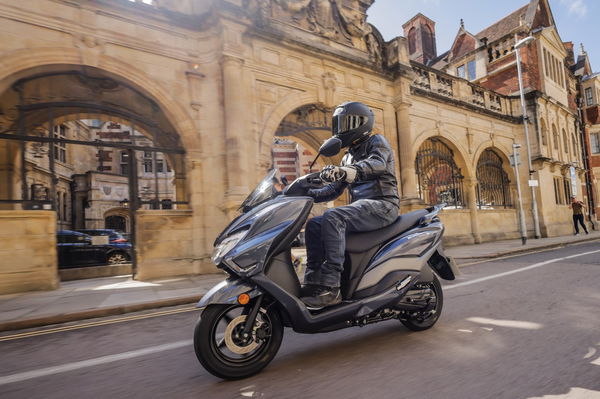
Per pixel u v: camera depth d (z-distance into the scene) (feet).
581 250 31.63
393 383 6.61
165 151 27.25
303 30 32.65
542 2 71.46
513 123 57.36
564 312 11.19
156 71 26.13
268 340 7.41
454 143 47.11
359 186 9.56
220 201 27.07
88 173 65.10
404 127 39.06
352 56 35.96
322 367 7.52
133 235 25.98
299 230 7.78
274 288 7.08
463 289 15.38
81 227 64.85
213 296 6.86
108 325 12.95
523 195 56.85
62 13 22.95
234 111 27.02
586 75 91.35
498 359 7.61
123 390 6.93
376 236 8.87
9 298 18.34
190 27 27.55
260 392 6.47
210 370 6.83
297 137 42.47
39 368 8.46
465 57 71.56
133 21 25.39
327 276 7.74
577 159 75.56
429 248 9.49
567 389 6.15
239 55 27.76
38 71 23.20
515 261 25.49
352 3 37.01
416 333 9.59
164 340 10.51
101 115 28.94
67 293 19.48
